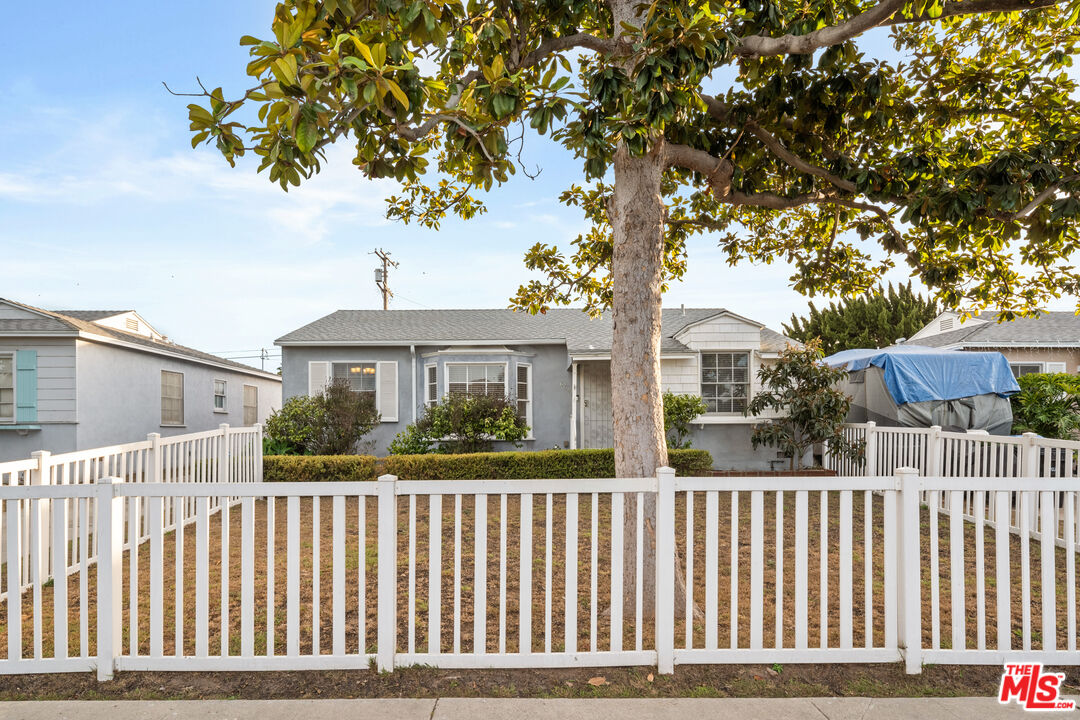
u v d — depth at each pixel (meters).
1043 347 14.09
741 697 2.83
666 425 10.89
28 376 11.45
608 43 3.98
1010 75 5.09
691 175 6.35
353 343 12.76
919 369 9.55
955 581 3.17
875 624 3.84
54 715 2.64
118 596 3.10
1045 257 5.88
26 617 4.05
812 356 9.88
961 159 5.41
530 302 8.38
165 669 3.02
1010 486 3.17
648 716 2.65
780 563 3.13
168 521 6.55
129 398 13.20
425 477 9.65
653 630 3.70
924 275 6.34
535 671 3.07
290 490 3.03
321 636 3.64
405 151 3.75
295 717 2.63
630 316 4.02
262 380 21.23
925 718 2.64
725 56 3.64
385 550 3.04
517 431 11.77
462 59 3.79
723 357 11.76
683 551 5.68
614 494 3.13
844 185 5.11
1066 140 4.36
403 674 3.02
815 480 3.15
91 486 3.03
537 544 5.86
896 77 5.43
